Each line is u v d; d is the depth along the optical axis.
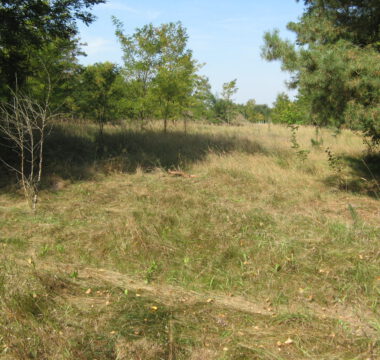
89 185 7.98
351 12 7.82
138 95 14.09
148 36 13.87
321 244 4.93
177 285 4.06
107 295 3.74
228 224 5.66
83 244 5.06
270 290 3.90
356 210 6.54
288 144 12.66
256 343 3.01
